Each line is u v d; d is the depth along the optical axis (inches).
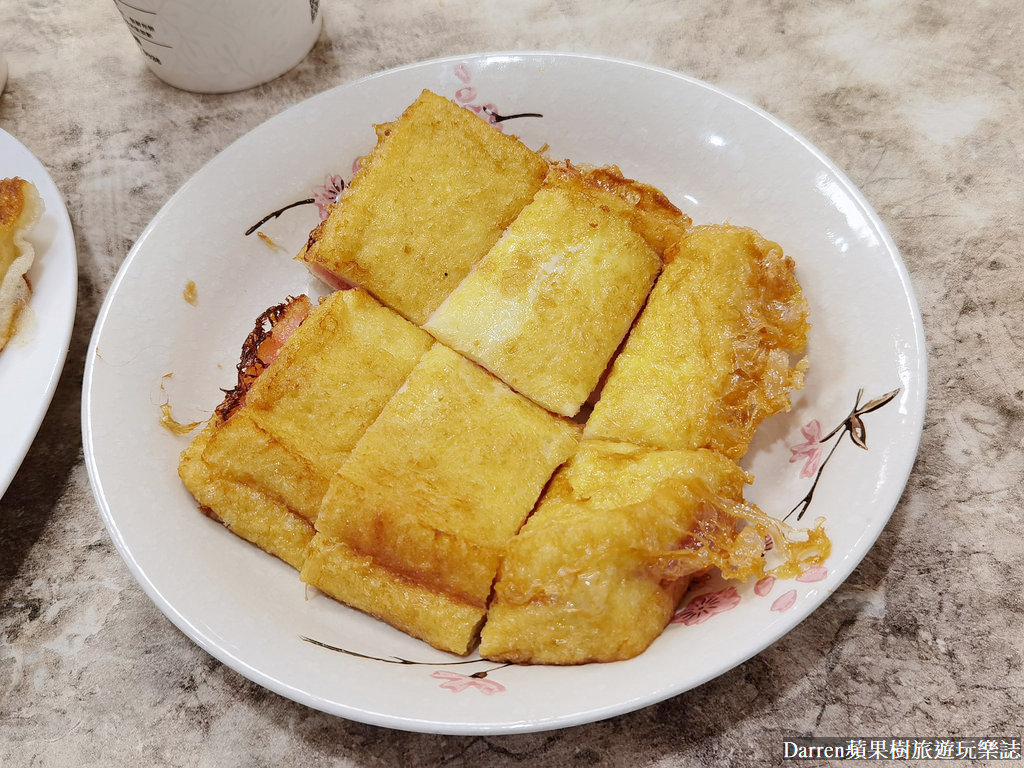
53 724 7.3
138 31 9.9
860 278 7.9
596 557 6.6
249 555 7.6
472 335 8.0
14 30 11.6
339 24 11.4
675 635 6.7
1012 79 10.2
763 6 11.1
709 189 9.0
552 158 9.6
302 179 9.4
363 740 7.0
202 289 8.9
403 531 7.0
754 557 6.7
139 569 7.1
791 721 6.9
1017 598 7.3
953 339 8.6
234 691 7.3
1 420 7.9
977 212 9.3
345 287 9.0
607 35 11.1
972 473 7.9
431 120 8.7
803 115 10.2
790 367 7.8
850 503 6.9
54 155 10.6
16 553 8.1
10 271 8.6
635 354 8.1
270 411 7.7
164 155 10.5
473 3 11.5
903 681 7.0
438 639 6.9
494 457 7.5
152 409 8.3
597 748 6.9
